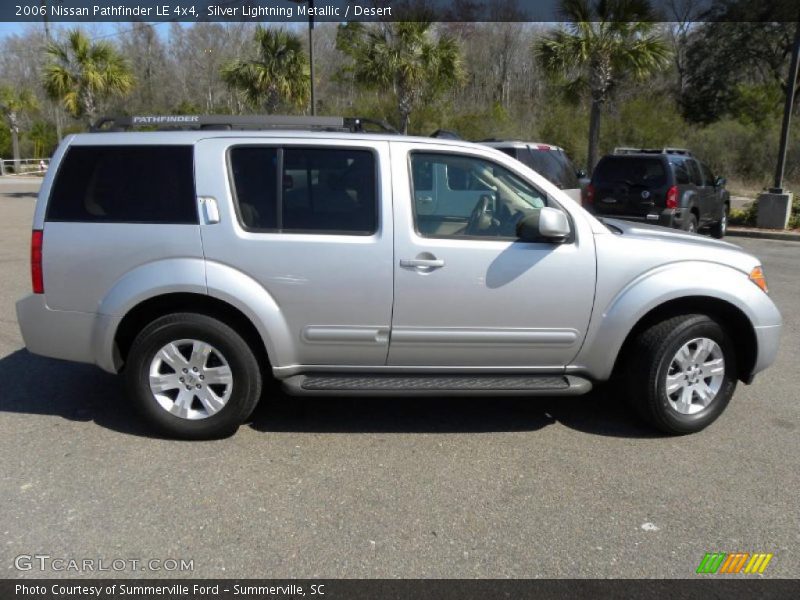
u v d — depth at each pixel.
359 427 4.55
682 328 4.29
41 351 4.29
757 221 15.47
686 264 4.35
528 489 3.75
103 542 3.20
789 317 7.71
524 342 4.29
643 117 27.88
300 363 4.29
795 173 25.36
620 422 4.71
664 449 4.28
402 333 4.21
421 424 4.62
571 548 3.21
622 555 3.16
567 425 4.65
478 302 4.20
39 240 4.17
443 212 4.24
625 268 4.27
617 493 3.72
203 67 56.12
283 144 4.17
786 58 31.33
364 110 28.86
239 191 4.14
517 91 46.69
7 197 23.80
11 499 3.55
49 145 53.22
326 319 4.17
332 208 4.16
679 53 37.66
